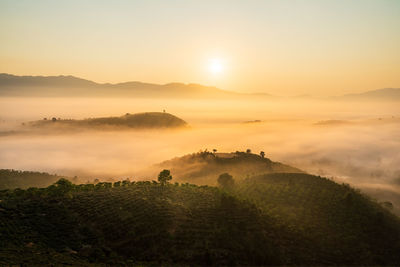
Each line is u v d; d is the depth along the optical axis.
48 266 57.50
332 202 111.12
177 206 93.88
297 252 80.88
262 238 82.88
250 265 72.56
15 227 72.69
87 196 96.69
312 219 99.69
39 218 79.00
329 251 83.31
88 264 62.81
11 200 87.56
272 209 105.38
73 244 71.06
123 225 80.25
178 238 77.62
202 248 75.00
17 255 60.50
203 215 90.81
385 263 81.38
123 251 71.88
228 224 87.12
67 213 83.50
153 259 70.12
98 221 81.50
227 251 74.94
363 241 89.12
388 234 93.31
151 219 83.69
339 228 94.88
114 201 93.31
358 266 78.81
